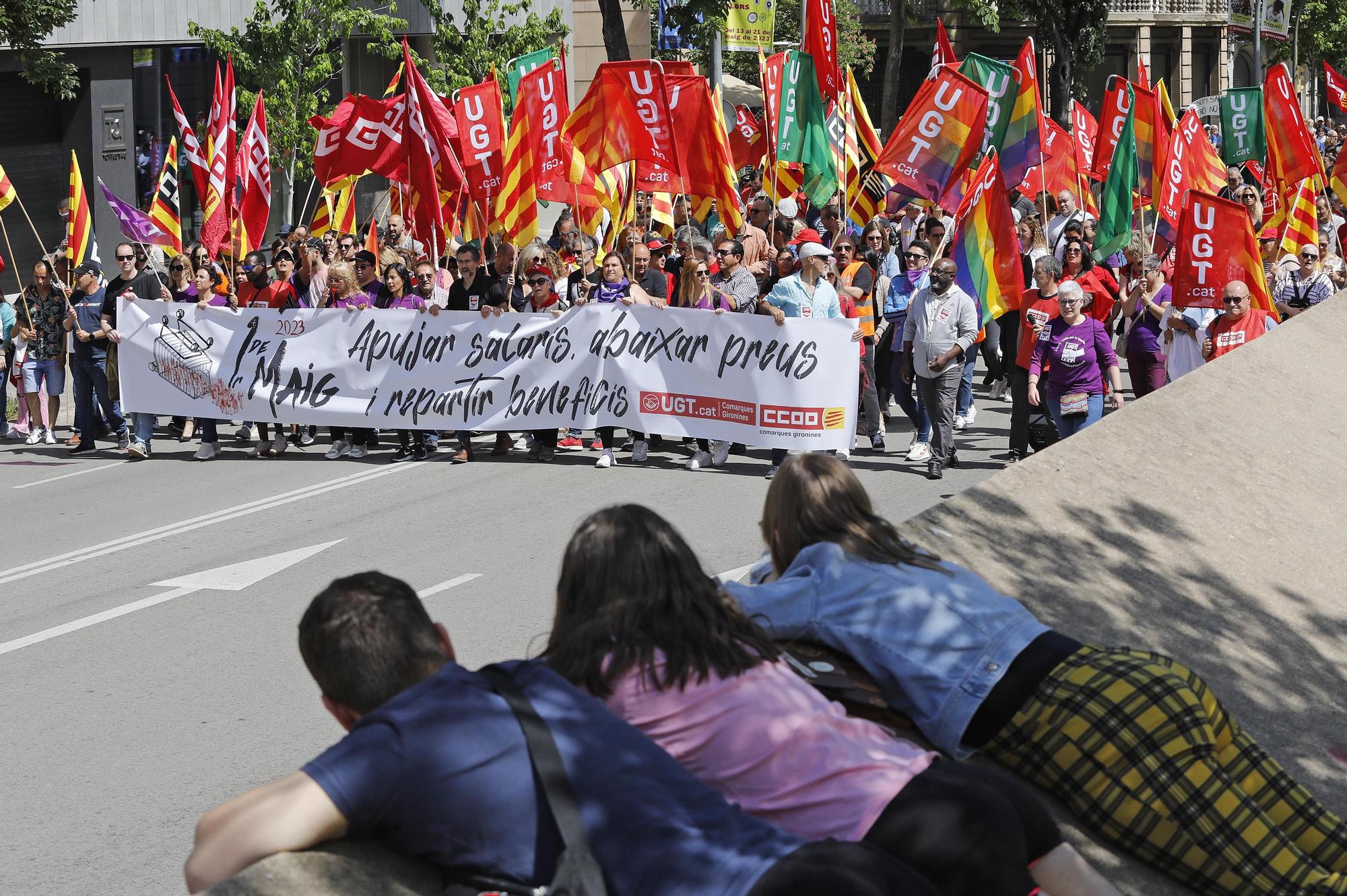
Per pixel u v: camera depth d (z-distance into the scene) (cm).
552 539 977
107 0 2903
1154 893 322
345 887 232
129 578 927
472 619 795
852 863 252
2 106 2895
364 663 269
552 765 246
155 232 1683
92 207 3008
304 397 1334
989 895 271
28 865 511
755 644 297
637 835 246
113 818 551
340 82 2983
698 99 1431
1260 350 747
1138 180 1484
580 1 3309
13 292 2941
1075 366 1064
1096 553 497
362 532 1027
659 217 1816
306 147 2469
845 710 324
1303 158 1712
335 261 1468
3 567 976
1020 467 550
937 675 331
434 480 1217
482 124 1475
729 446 1264
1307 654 473
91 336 1409
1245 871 322
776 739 282
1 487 1285
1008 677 335
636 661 285
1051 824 292
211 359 1357
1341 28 5391
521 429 1281
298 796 234
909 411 1230
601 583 294
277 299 1406
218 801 563
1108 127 1855
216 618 824
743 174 2322
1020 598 451
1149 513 538
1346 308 842
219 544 1012
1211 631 468
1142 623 458
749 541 956
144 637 791
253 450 1421
